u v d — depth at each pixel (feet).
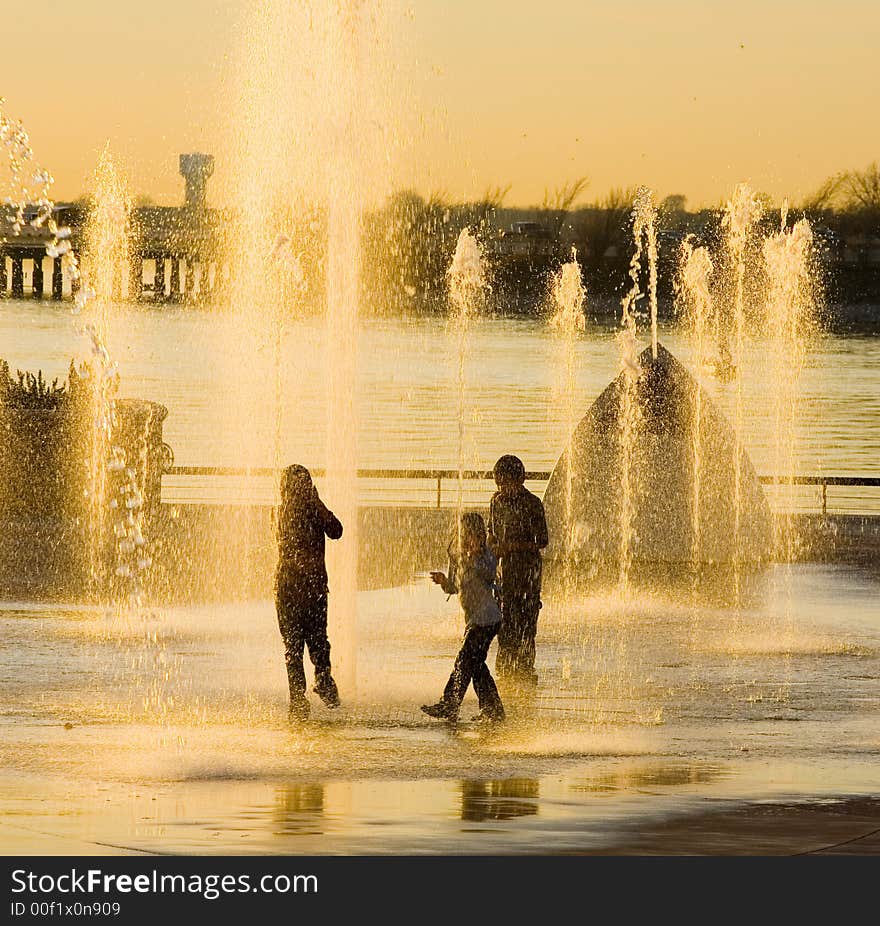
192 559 195.21
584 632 151.43
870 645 143.95
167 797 84.28
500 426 427.33
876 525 237.04
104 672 127.44
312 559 112.68
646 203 205.77
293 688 111.14
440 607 164.14
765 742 102.27
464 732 105.81
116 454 235.20
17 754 96.37
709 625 155.12
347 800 83.56
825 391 601.21
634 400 200.85
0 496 231.71
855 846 73.31
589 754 98.12
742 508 200.13
